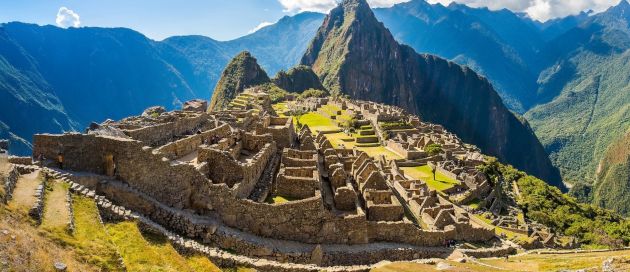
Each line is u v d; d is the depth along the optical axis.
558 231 115.06
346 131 168.12
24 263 22.52
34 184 30.84
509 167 178.50
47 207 29.12
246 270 34.41
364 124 178.25
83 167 37.66
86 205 31.36
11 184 29.33
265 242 39.28
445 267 39.75
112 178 37.38
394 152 141.62
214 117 83.50
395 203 51.12
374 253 43.12
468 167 130.12
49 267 23.34
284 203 40.88
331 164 57.31
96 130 41.28
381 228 47.56
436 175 116.19
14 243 23.38
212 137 55.06
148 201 36.56
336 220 43.09
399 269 38.50
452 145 163.38
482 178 121.31
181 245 33.47
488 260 50.72
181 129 61.12
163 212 36.59
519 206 127.62
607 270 39.50
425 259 44.81
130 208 36.19
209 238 36.81
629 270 38.94
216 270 32.44
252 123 83.69
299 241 41.69
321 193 46.47
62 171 36.25
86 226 29.02
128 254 29.09
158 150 42.09
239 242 37.47
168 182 38.31
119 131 43.88
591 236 111.75
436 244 51.06
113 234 30.55
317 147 73.56
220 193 39.28
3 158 33.44
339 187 49.34
